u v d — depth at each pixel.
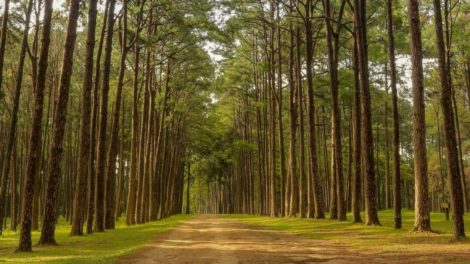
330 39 29.17
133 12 31.17
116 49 38.03
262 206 55.62
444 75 16.52
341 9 28.33
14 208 37.06
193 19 33.06
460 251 13.23
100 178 27.25
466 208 38.94
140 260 13.58
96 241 20.41
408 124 63.66
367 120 24.00
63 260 13.45
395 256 13.14
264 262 12.66
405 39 28.47
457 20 30.56
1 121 44.38
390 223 26.20
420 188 19.12
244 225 33.00
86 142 24.38
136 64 36.19
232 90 54.34
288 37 42.78
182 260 13.41
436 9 16.69
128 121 54.84
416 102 19.14
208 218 51.41
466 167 49.78
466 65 38.75
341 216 28.42
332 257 13.53
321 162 62.44
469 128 47.06
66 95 19.02
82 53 41.38
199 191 106.19
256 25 40.97
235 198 82.44
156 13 33.84
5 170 23.41
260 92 51.12
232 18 33.56
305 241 19.09
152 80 45.06
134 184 36.03
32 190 16.95
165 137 55.38
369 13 30.44
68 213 51.34
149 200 45.47
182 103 46.69
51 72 37.56
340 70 32.75
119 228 30.70
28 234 16.64
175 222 39.97
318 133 54.31
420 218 19.09
